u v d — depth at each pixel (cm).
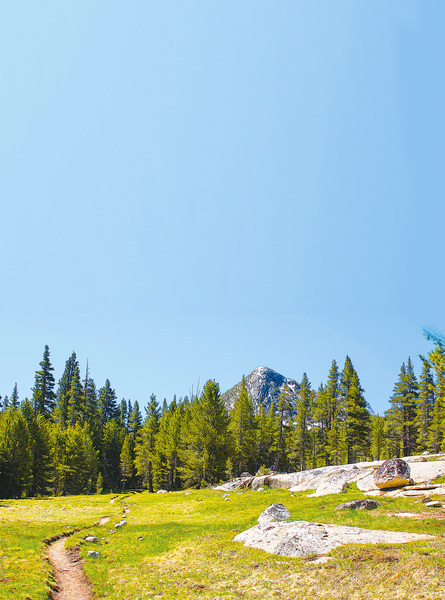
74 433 8100
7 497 6097
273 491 4547
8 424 6362
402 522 2227
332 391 8562
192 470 7250
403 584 1438
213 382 7638
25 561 2169
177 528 3209
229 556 2155
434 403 7038
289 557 1938
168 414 9931
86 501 5422
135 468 9862
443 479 3188
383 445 9069
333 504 3072
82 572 2175
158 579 1942
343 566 1683
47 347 9700
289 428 8325
